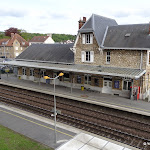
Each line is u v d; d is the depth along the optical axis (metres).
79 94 24.53
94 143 11.33
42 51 36.69
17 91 28.25
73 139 11.75
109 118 17.95
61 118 18.88
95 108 19.77
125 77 21.59
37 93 25.67
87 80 27.23
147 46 21.64
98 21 27.86
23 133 15.02
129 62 23.38
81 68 25.44
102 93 25.36
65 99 22.38
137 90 21.91
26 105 22.72
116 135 15.26
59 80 30.55
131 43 23.20
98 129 16.31
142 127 16.03
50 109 21.36
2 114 19.45
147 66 22.41
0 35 109.44
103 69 24.00
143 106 19.50
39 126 16.47
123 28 26.09
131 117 17.31
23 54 38.94
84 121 17.75
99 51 25.73
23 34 113.81
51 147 12.70
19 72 36.75
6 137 13.99
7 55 71.31
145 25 24.31
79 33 27.19
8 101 24.69
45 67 27.39
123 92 23.64
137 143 14.30
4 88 30.45
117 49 24.14
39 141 13.63
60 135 14.68
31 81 33.81
